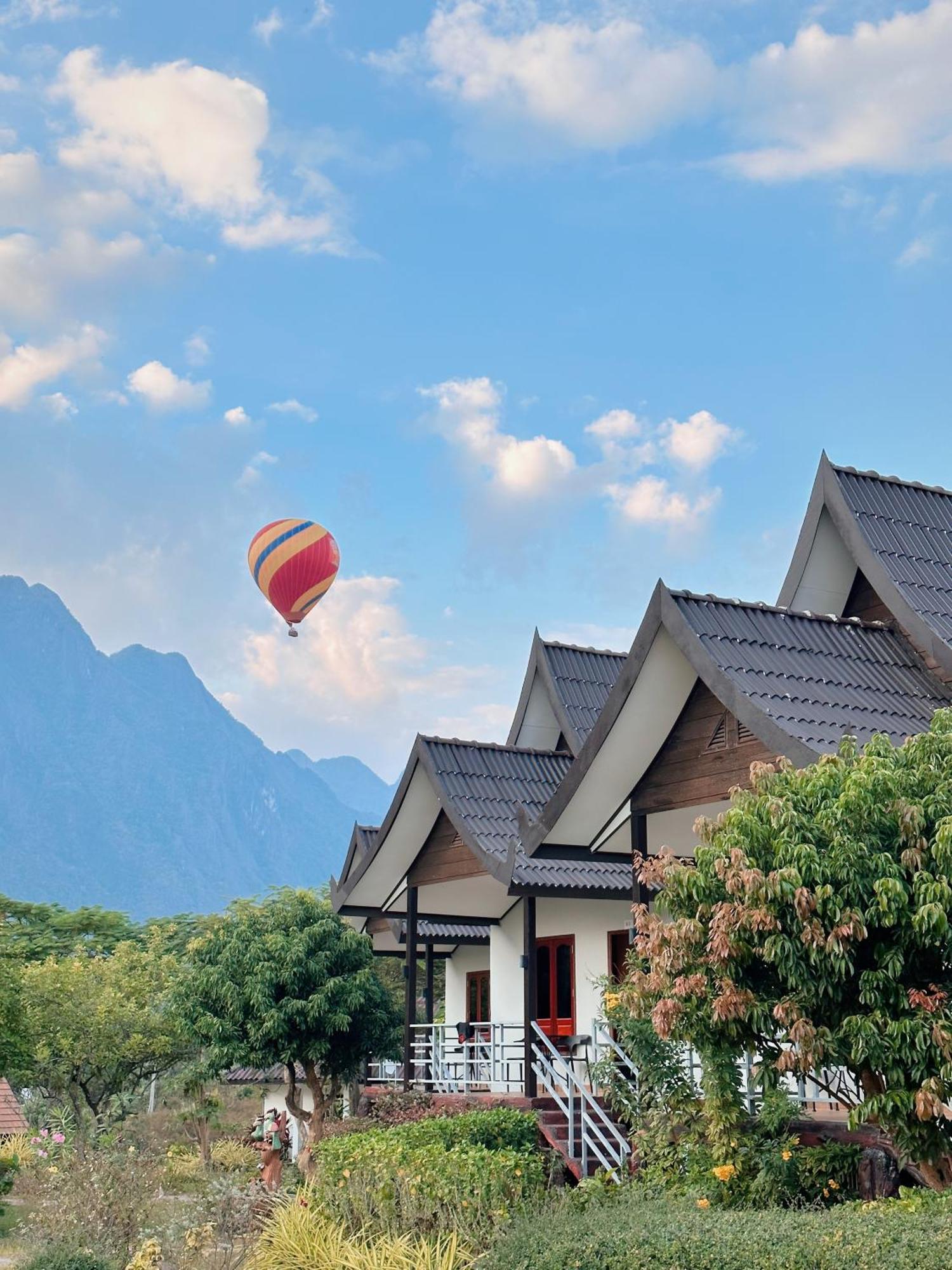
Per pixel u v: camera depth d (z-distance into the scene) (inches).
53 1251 584.7
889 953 382.9
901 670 594.9
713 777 597.9
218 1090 1594.5
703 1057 454.9
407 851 892.0
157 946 1619.1
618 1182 535.5
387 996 1190.3
